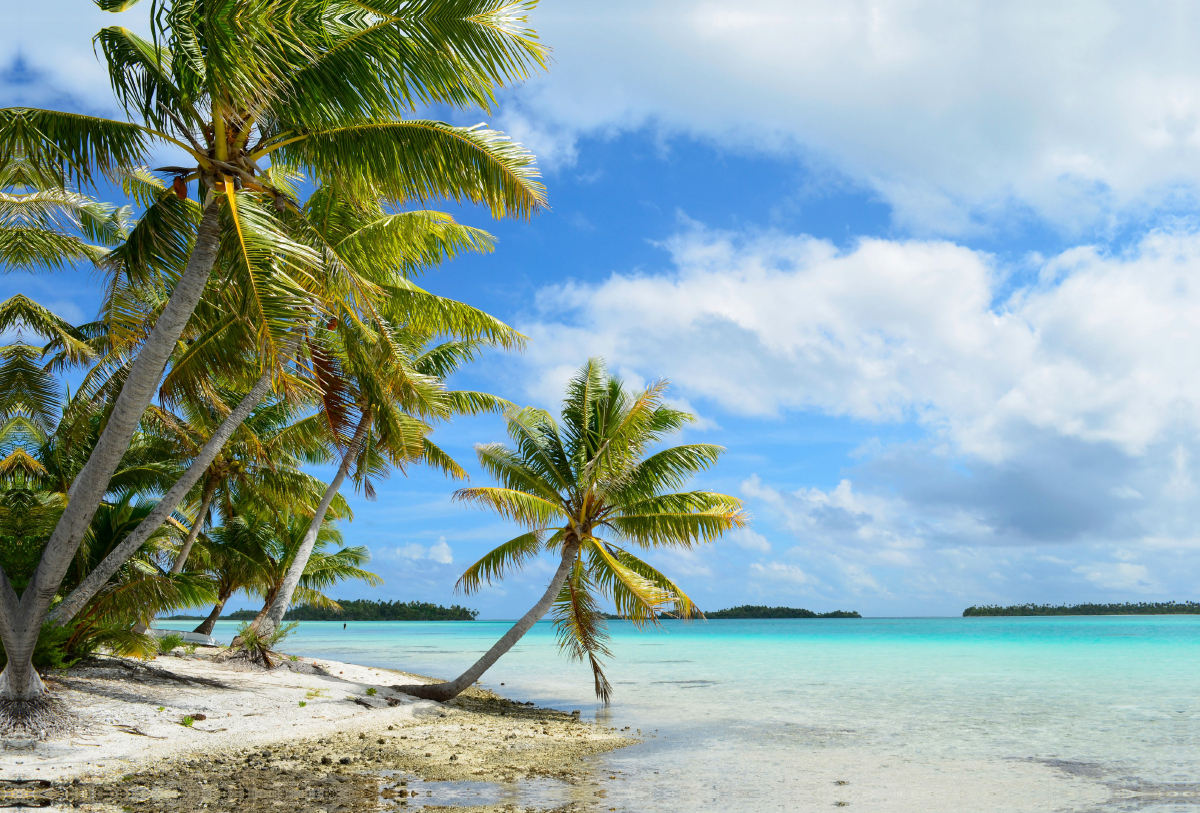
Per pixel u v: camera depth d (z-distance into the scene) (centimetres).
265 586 3203
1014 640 6825
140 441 1947
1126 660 3969
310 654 4138
